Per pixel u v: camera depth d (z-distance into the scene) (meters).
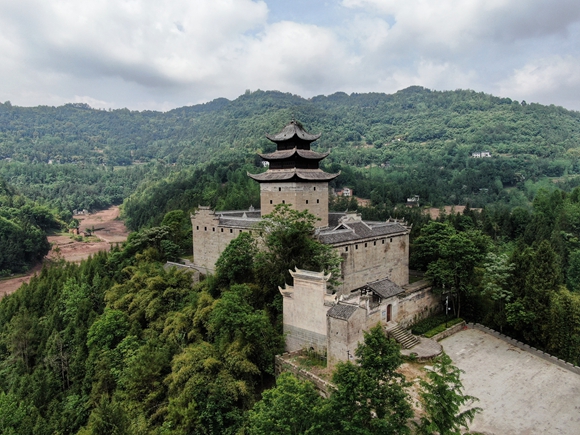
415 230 95.88
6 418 53.91
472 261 66.69
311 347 52.56
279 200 72.81
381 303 59.75
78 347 66.88
